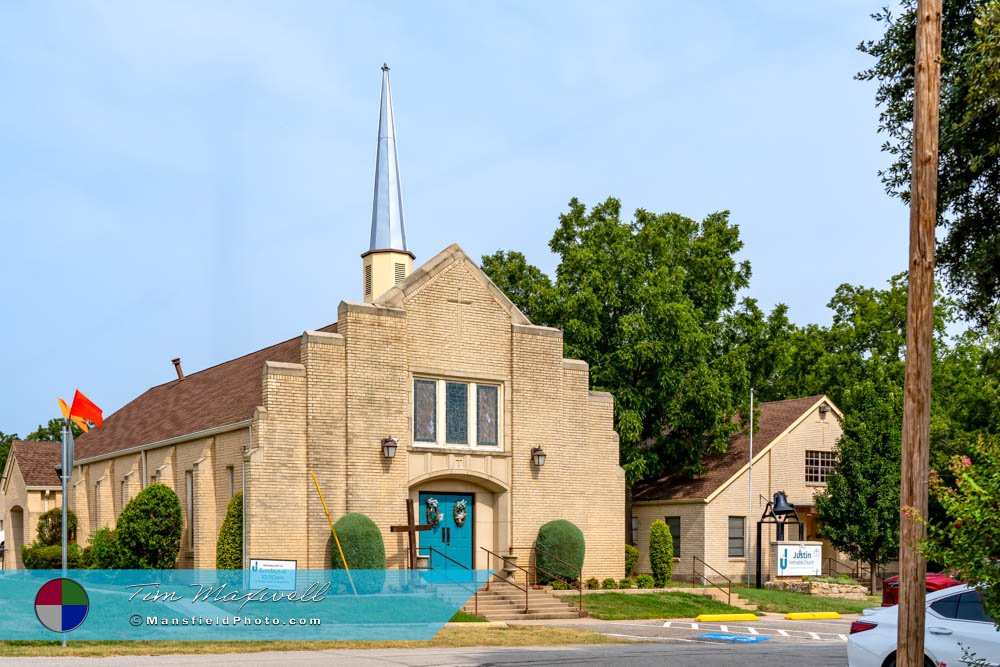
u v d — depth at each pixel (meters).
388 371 31.75
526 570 32.03
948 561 11.59
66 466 20.97
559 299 43.25
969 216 17.19
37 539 45.88
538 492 34.16
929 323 13.21
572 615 30.00
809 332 62.09
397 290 32.28
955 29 17.02
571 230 46.59
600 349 43.28
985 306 17.22
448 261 33.31
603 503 35.59
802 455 44.75
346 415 31.02
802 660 19.75
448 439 32.81
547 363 34.94
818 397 45.84
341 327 31.53
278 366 30.25
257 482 29.53
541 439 34.47
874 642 14.88
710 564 41.72
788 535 43.72
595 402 35.91
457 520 33.16
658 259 45.06
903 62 17.91
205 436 34.31
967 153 16.23
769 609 33.88
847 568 44.50
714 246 48.50
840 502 40.81
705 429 43.84
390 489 31.41
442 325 32.97
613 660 19.69
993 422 36.78
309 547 30.05
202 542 33.09
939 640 14.27
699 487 43.22
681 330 42.12
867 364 59.28
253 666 18.03
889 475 40.69
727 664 19.06
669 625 28.66
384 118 41.03
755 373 49.97
